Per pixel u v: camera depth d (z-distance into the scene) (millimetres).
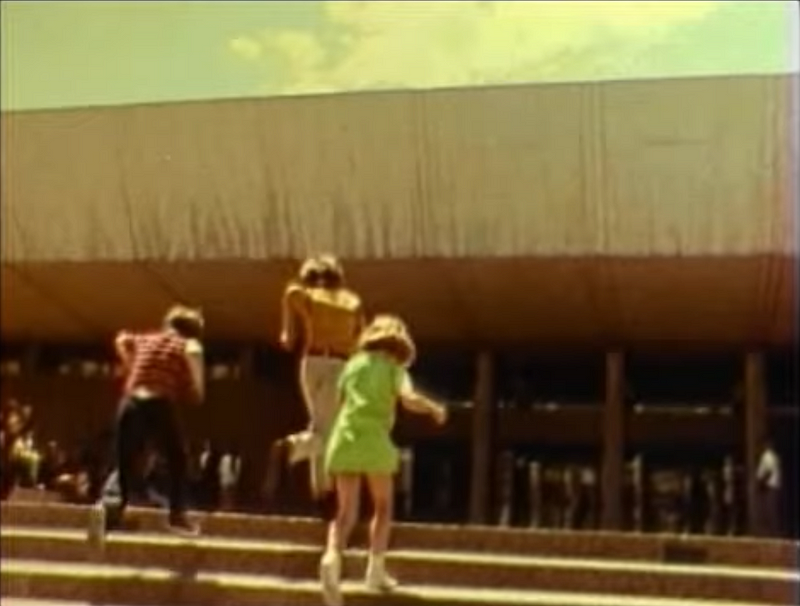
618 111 11961
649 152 12250
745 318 15539
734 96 11664
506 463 18750
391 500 6102
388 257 13586
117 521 6836
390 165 12867
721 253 12945
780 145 11930
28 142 13398
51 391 18672
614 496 17141
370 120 12523
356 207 13273
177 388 6824
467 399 19453
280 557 6559
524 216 13039
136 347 6914
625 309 15445
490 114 12219
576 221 12977
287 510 11156
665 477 18734
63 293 16234
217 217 13711
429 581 6562
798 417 18297
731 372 18922
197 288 15375
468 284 14531
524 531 7660
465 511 18688
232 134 12938
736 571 6602
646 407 19125
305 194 13289
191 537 6926
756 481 16719
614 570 6539
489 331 17078
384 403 5969
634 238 13008
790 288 13812
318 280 6684
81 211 14031
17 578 6484
